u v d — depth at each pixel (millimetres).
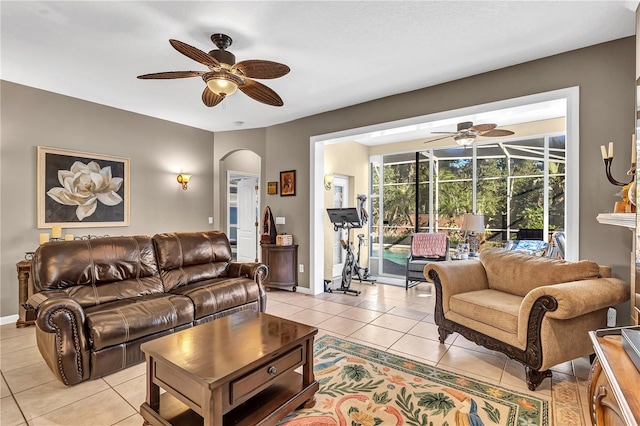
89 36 2629
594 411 1366
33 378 2408
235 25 2471
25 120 3695
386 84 3631
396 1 2186
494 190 5488
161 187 5059
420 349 2891
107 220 4395
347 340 3088
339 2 2195
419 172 6160
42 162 3807
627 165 2641
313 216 4859
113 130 4469
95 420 1938
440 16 2357
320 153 4922
